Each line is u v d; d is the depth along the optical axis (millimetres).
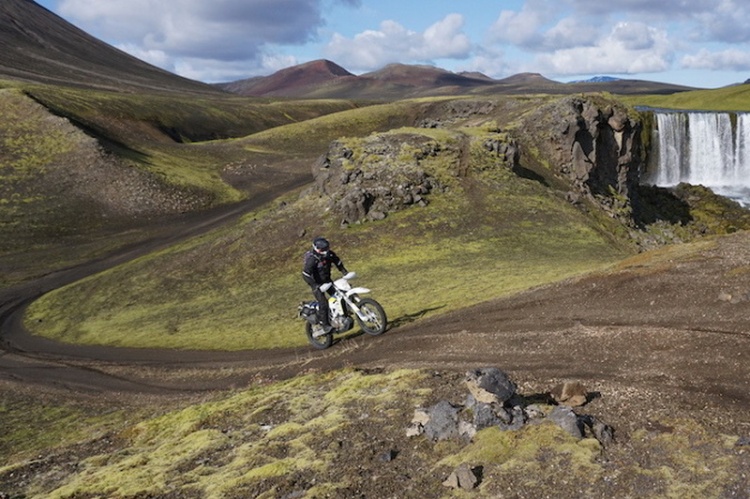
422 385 10008
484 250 37812
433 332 14953
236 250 48125
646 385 8242
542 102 103000
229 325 30422
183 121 161375
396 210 47438
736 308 10727
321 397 11000
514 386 7930
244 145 133000
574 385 8141
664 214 78562
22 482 10344
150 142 119250
